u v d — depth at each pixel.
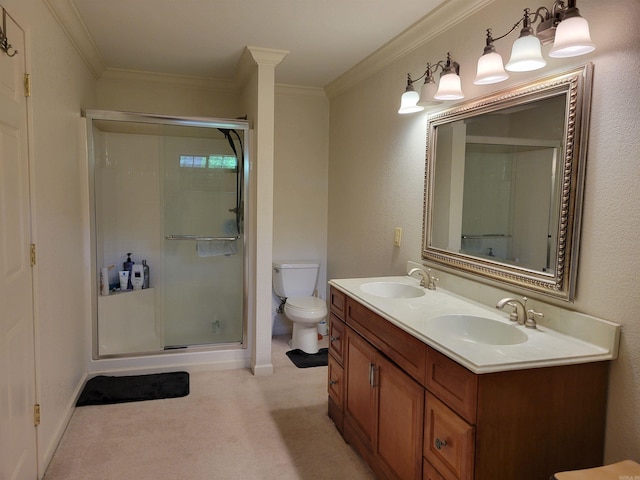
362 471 2.10
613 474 1.23
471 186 2.14
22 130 1.73
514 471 1.39
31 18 1.83
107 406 2.68
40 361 1.93
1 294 1.50
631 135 1.39
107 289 3.23
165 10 2.36
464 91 2.18
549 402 1.41
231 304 3.54
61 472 2.03
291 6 2.28
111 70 3.46
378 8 2.29
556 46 1.41
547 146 1.69
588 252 1.54
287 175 4.05
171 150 3.51
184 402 2.76
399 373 1.78
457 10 2.18
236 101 3.88
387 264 3.01
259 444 2.31
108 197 3.37
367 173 3.30
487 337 1.81
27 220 1.77
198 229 3.54
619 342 1.44
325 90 3.98
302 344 3.65
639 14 1.36
